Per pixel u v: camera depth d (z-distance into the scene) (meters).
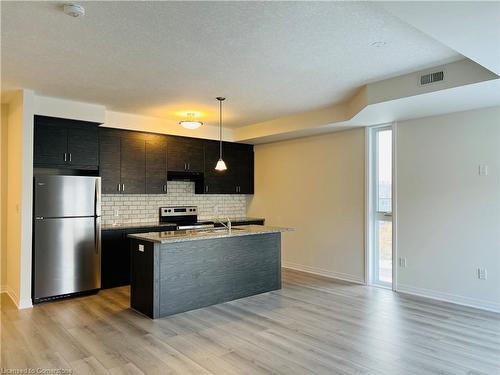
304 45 3.08
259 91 4.45
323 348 3.20
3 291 5.04
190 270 4.30
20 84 4.15
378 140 5.51
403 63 3.52
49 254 4.58
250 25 2.71
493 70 3.06
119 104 5.07
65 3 2.38
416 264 4.93
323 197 6.16
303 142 6.52
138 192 5.82
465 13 2.14
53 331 3.59
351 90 4.43
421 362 2.94
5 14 2.52
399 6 2.07
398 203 5.12
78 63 3.48
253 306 4.44
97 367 2.85
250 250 4.93
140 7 2.44
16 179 4.61
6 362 2.93
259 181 7.42
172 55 3.29
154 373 2.76
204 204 7.10
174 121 6.21
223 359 2.99
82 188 4.85
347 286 5.40
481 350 3.17
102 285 5.21
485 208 4.32
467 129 4.47
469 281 4.43
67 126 4.94
